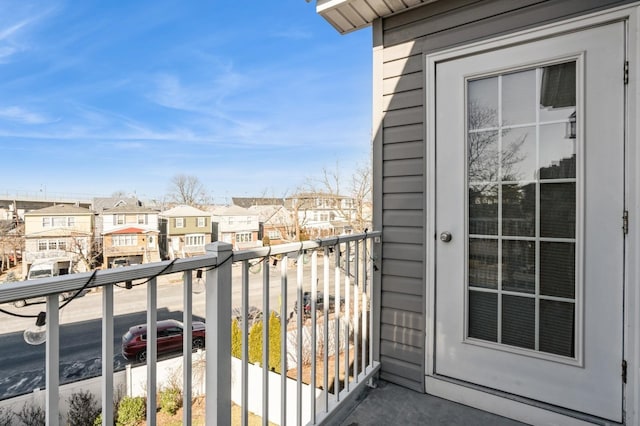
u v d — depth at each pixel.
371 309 2.07
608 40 1.48
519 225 1.68
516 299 1.68
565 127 1.57
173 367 5.08
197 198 24.58
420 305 1.94
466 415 1.70
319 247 1.54
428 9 1.94
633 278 1.41
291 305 8.09
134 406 4.77
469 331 1.80
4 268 14.43
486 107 1.77
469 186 1.81
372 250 2.07
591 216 1.50
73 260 15.95
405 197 2.00
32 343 0.71
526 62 1.65
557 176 1.58
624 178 1.44
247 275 1.18
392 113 2.05
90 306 6.43
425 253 1.92
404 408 1.75
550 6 1.59
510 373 1.69
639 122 1.40
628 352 1.42
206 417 1.07
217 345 1.05
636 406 1.40
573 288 1.55
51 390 0.70
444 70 1.88
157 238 20.23
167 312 6.40
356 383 1.83
